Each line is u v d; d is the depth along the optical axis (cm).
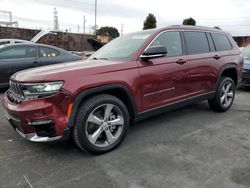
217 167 289
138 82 346
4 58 668
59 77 284
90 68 310
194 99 441
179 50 414
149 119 465
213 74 468
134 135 387
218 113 506
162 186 254
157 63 370
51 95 279
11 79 332
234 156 317
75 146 346
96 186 254
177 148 341
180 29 428
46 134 293
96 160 308
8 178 268
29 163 300
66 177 271
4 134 387
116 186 254
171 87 392
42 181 263
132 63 344
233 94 530
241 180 263
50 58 751
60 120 283
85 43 2653
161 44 388
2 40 1064
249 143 358
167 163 299
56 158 313
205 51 462
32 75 296
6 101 325
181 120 460
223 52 498
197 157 314
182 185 255
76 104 289
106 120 321
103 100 312
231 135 389
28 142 358
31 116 279
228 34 539
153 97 370
